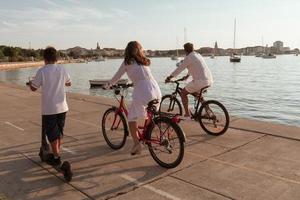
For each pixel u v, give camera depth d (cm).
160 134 521
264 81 4797
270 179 470
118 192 443
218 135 688
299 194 425
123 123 609
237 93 3366
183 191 441
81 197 433
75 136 714
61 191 451
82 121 857
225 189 443
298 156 558
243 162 536
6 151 622
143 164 541
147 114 527
